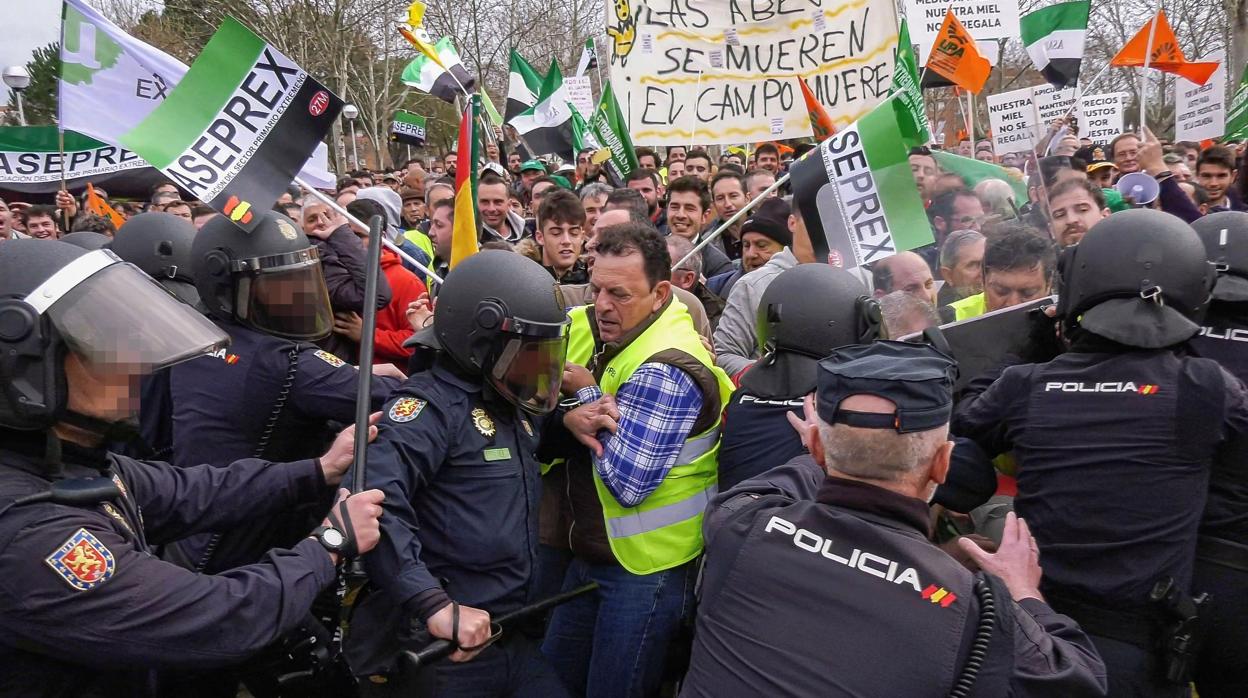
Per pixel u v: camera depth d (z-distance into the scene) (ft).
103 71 11.73
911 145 15.24
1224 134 34.76
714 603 6.68
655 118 22.34
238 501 8.14
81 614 5.83
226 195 9.98
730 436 9.82
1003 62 98.58
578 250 17.25
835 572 6.21
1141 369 8.48
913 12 29.37
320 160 13.93
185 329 6.57
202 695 9.10
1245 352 9.91
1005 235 10.72
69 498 6.00
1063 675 5.99
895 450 6.28
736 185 24.13
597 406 9.86
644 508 10.10
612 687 10.19
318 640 8.95
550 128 41.70
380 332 15.81
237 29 10.12
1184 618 8.18
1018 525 7.20
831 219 11.79
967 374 10.56
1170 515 8.25
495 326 8.25
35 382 5.92
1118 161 29.66
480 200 22.58
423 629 8.01
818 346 9.42
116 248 11.77
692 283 16.97
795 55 21.43
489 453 8.70
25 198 31.86
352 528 7.18
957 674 5.80
